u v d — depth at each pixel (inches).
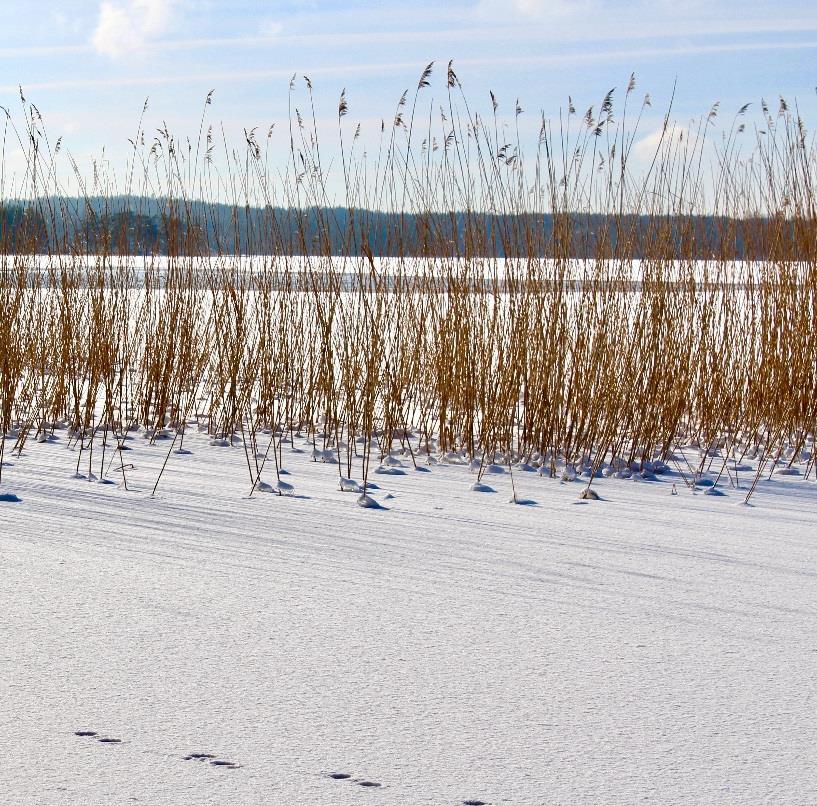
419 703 87.9
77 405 242.1
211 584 122.0
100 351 243.0
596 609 117.6
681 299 236.8
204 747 77.7
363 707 86.5
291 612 112.5
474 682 93.4
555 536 154.9
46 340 269.0
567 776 74.6
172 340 251.1
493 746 79.5
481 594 122.3
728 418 255.1
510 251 225.8
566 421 225.8
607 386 221.9
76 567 126.9
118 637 102.2
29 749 76.4
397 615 112.8
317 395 257.6
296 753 77.1
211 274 257.4
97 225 245.0
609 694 91.4
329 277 225.9
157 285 266.4
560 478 210.1
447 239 228.4
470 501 181.2
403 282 241.0
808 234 241.8
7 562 127.9
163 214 255.1
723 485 206.5
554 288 224.7
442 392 233.6
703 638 108.0
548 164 223.6
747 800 71.6
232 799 69.5
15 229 243.0
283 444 243.6
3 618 106.7
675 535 158.1
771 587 128.7
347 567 132.3
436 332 243.6
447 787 72.3
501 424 229.1
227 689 89.5
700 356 249.1
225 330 257.4
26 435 237.0
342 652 100.2
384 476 205.0
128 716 83.0
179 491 178.5
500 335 225.9
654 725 84.7
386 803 69.6
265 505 169.6
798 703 90.2
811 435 265.6
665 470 220.8
